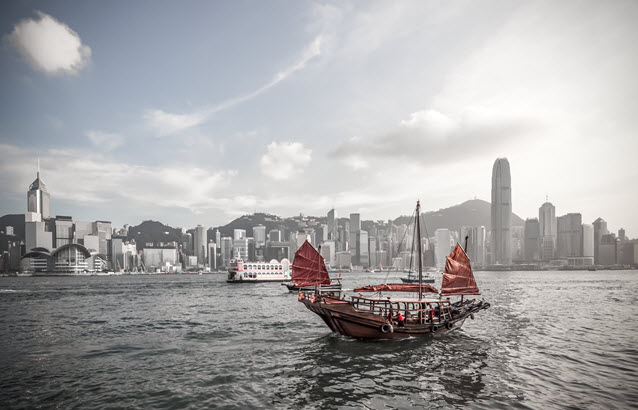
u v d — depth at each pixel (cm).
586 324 3525
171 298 7075
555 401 1572
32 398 1659
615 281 13300
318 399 1620
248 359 2298
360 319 2728
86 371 2072
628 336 2945
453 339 2836
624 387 1745
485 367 2084
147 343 2814
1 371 2084
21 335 3198
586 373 1964
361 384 1811
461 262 3288
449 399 1603
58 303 6281
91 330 3431
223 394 1691
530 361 2206
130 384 1838
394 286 3425
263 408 1528
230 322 3828
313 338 2942
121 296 7762
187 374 1997
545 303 5466
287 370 2055
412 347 2584
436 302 2939
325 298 3144
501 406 1523
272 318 4112
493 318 3909
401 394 1670
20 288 11594
